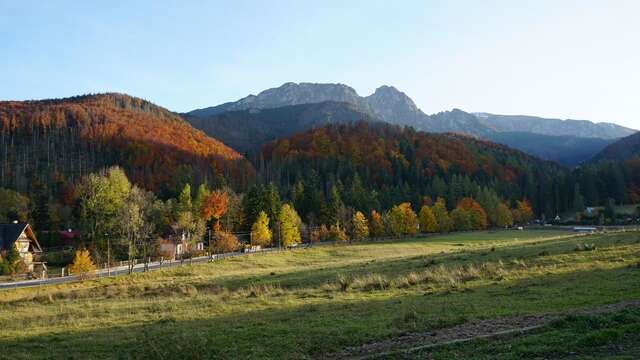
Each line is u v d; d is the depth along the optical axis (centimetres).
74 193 12850
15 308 3431
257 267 7100
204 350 1667
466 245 9281
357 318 2119
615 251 3569
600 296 2139
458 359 1352
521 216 15675
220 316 2430
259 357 1611
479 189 15700
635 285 2302
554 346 1365
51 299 3828
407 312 2130
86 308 3100
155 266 7350
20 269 6794
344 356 1572
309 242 11612
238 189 16838
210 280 4803
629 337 1404
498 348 1407
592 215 15388
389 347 1611
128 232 7756
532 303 2134
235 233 11606
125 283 5191
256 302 2850
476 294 2542
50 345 1980
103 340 2005
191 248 9800
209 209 10919
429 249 8994
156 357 1633
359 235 11462
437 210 13225
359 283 3347
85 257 6581
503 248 4934
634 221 13975
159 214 10419
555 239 5750
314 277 4219
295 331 1933
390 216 12181
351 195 14738
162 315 2577
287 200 14175
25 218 10900
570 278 2722
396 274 3853
